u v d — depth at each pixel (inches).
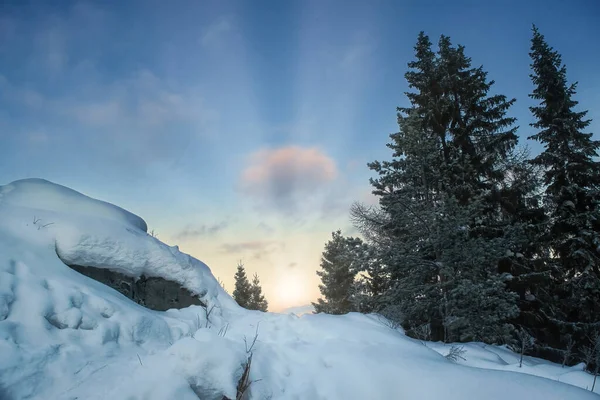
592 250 722.2
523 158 748.6
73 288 227.3
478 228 663.1
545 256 741.3
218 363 188.7
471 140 791.7
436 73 799.7
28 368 168.7
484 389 202.2
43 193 302.5
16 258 224.2
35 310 197.6
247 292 1184.8
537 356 672.4
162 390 168.7
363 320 331.9
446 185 682.2
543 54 824.3
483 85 799.1
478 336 538.9
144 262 311.6
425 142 625.9
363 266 598.5
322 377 228.5
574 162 750.5
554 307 693.9
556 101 794.8
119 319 229.9
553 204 762.8
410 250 601.3
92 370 183.6
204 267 399.9
